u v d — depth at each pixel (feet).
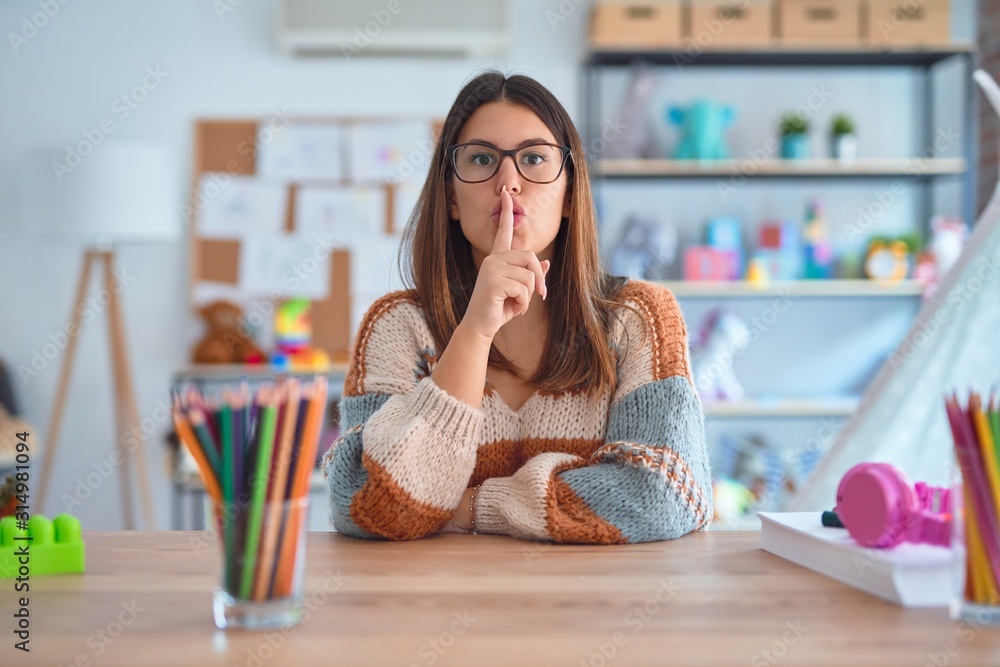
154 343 12.41
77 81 12.26
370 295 12.46
